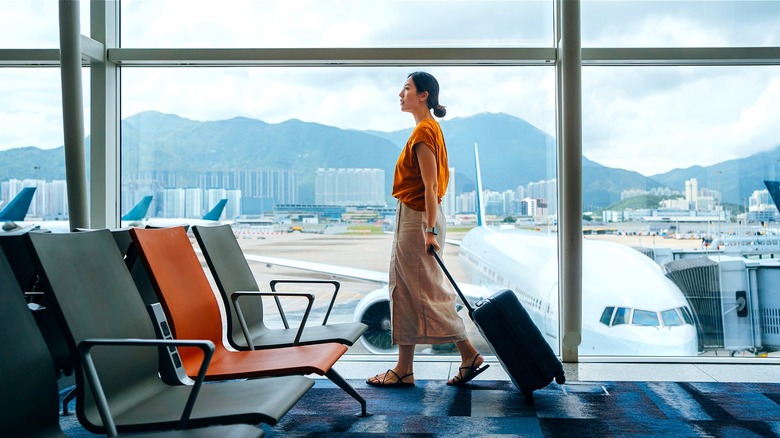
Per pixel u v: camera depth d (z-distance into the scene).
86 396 1.65
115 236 2.45
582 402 3.02
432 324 3.28
